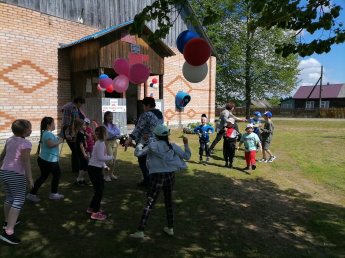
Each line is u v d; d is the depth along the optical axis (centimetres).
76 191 495
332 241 349
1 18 863
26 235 329
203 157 847
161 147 330
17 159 310
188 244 325
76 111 556
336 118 3659
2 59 874
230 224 387
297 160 827
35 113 970
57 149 436
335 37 368
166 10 361
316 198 509
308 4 358
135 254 295
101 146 376
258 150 987
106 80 750
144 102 470
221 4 2555
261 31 2584
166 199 341
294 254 314
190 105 1694
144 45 1061
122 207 429
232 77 2750
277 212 438
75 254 290
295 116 4094
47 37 984
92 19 1129
